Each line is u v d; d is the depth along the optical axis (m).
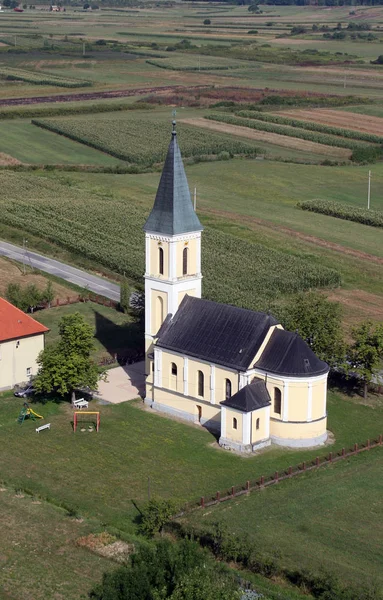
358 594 82.62
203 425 118.50
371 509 99.25
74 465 108.44
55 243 193.75
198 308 120.25
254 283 167.50
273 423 113.19
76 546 92.00
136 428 117.75
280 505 99.62
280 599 83.31
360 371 125.31
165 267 120.62
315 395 112.00
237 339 115.00
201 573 77.25
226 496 100.94
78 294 167.38
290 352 111.44
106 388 129.75
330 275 173.00
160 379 121.81
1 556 90.38
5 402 125.38
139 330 150.00
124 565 88.56
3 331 128.50
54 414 121.75
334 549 91.69
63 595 84.75
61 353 123.75
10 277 174.88
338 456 110.38
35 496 101.19
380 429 118.19
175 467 108.00
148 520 93.75
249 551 88.56
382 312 160.62
